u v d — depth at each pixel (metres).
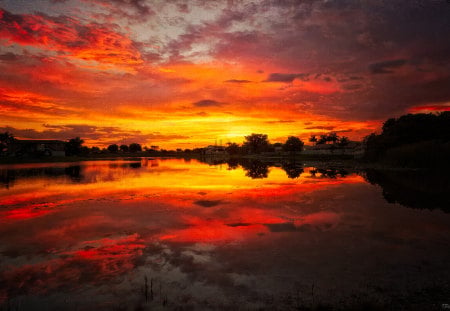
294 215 10.73
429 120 45.41
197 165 46.72
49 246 7.30
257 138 131.00
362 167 38.22
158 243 7.55
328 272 5.71
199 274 5.65
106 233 8.44
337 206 12.38
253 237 8.05
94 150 135.75
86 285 5.21
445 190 16.84
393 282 5.26
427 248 7.11
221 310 4.37
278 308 4.41
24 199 13.97
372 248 7.12
